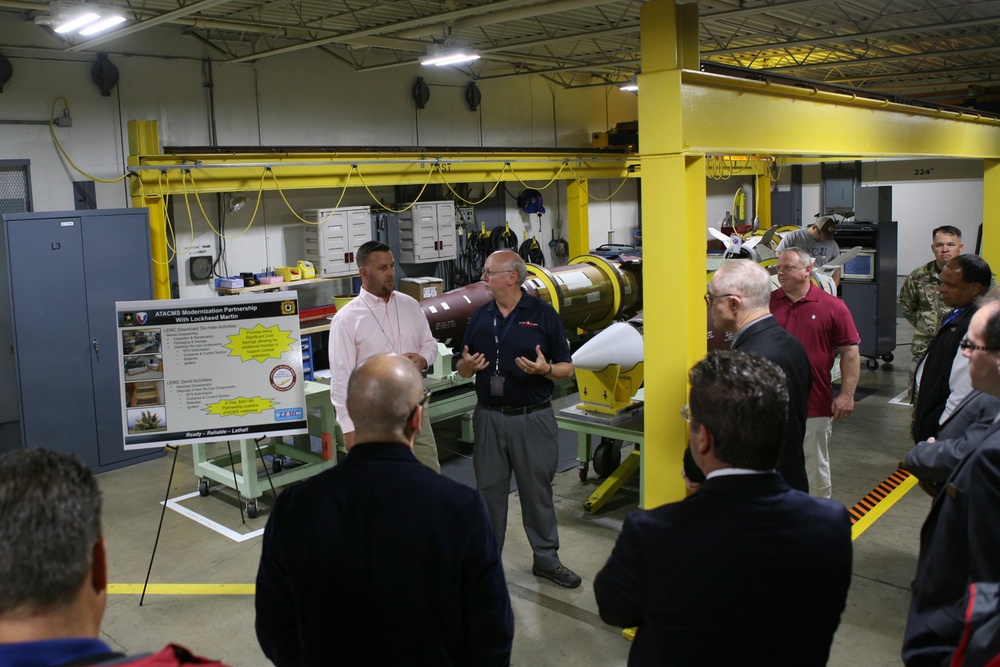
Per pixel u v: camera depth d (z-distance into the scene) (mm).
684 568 1369
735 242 6977
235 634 3426
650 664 1457
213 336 3768
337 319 3670
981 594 1228
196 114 7344
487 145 10273
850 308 8000
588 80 11633
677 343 3018
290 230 8047
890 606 3459
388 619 1578
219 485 5336
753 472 1389
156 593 3807
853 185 11734
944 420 2732
